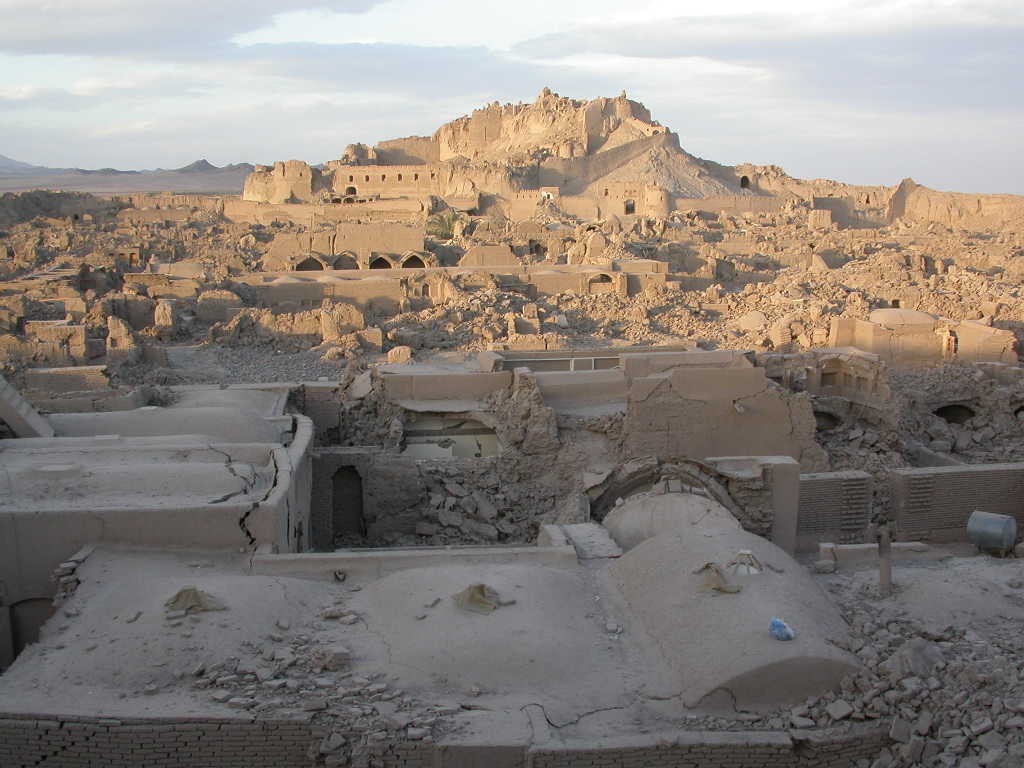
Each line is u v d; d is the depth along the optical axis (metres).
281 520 17.73
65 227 98.88
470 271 64.25
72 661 13.43
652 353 31.06
